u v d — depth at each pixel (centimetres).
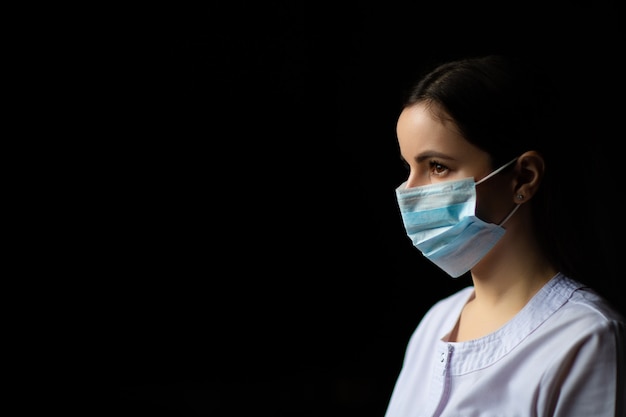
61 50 792
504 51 745
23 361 802
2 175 802
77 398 795
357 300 846
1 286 806
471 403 203
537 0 725
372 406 780
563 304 201
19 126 800
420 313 836
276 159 840
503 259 212
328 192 845
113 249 830
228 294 845
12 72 787
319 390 798
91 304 824
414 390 235
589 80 696
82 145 816
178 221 839
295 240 849
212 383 806
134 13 795
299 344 840
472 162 203
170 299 837
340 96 822
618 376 187
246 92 822
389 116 818
